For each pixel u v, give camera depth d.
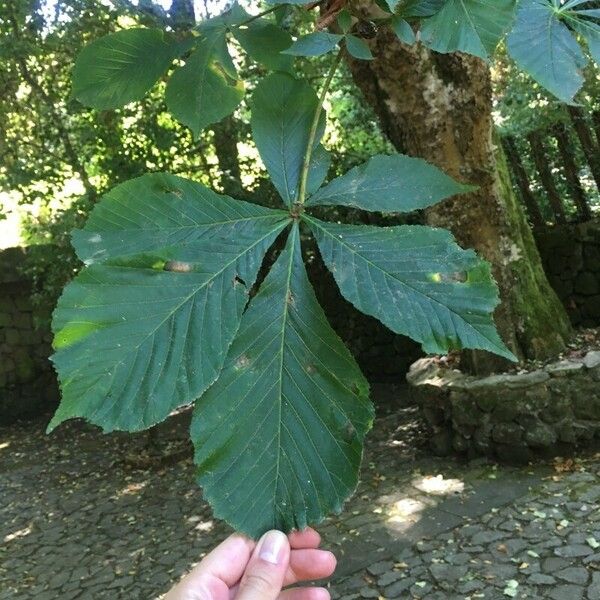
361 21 0.78
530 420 4.03
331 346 0.60
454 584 2.89
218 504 0.57
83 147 5.56
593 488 3.51
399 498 3.86
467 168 3.91
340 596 2.97
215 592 0.88
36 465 6.00
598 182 5.46
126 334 0.55
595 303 5.67
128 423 0.53
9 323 7.73
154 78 0.98
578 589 2.69
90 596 3.45
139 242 0.62
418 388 4.57
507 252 4.25
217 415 0.58
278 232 0.65
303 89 0.75
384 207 0.70
